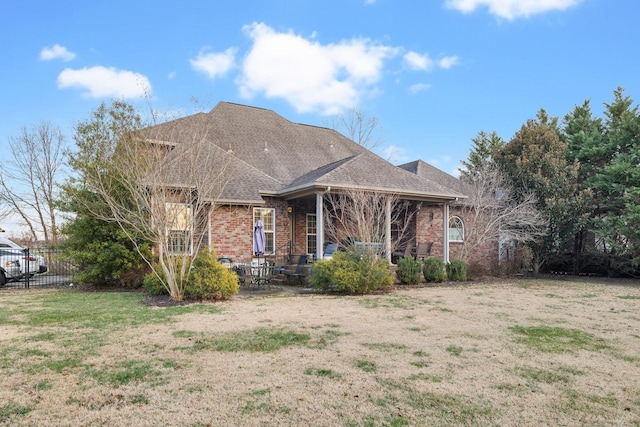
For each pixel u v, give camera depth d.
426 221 21.11
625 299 11.91
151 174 10.81
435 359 5.88
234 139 20.94
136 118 13.65
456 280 16.53
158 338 6.96
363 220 13.81
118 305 10.27
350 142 25.77
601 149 19.38
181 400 4.44
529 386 4.89
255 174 18.25
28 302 10.89
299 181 17.48
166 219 10.90
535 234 18.39
